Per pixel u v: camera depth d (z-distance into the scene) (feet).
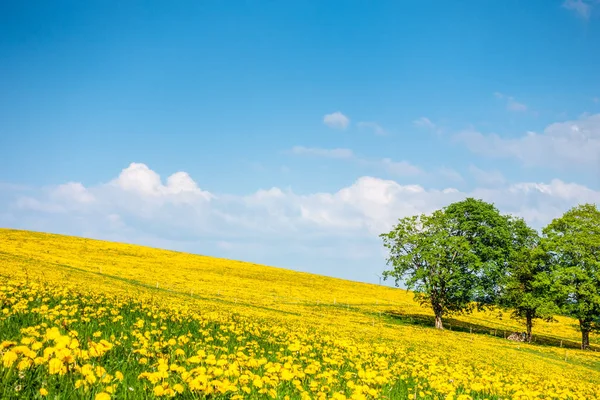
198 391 19.48
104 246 310.04
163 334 42.96
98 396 15.65
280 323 100.53
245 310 132.87
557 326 266.57
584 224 190.70
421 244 200.03
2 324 30.40
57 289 65.92
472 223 196.03
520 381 62.49
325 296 258.37
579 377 101.71
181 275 247.09
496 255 193.57
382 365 43.96
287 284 286.25
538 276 187.32
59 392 16.72
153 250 339.77
